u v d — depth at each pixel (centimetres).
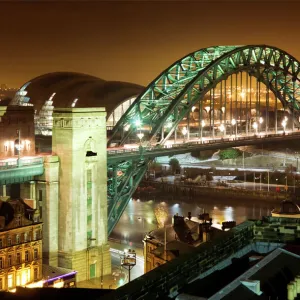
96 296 5503
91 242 13988
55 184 13612
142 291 2788
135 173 16625
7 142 14100
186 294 2855
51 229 13575
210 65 19500
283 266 3234
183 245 11438
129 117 18300
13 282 11725
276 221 4122
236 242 3884
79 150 13700
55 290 5659
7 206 11938
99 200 14200
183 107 19075
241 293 2809
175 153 18250
